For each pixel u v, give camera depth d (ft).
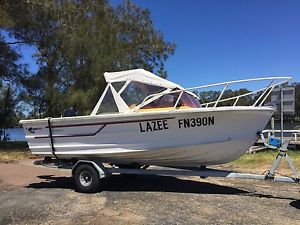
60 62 69.67
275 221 20.48
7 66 69.97
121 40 78.28
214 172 26.94
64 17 73.26
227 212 22.30
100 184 28.50
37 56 75.46
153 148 26.81
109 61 65.10
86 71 65.67
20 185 31.91
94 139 28.53
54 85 68.59
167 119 26.22
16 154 56.39
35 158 52.01
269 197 26.27
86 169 28.37
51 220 21.12
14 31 68.69
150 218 21.18
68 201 25.58
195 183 31.83
